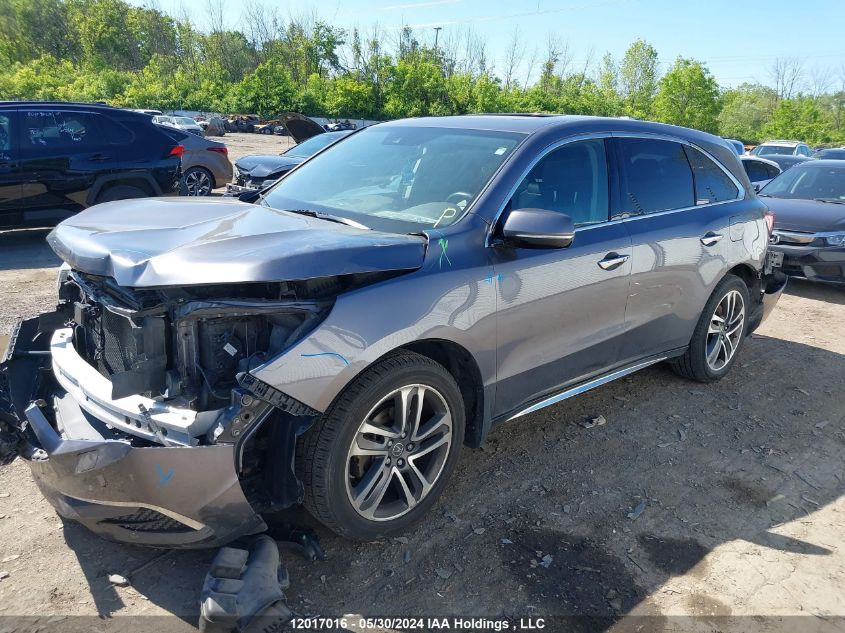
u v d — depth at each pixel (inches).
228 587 88.7
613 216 143.9
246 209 125.7
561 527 119.5
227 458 89.0
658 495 131.7
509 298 119.3
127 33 3272.6
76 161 318.0
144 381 91.3
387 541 113.3
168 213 120.0
